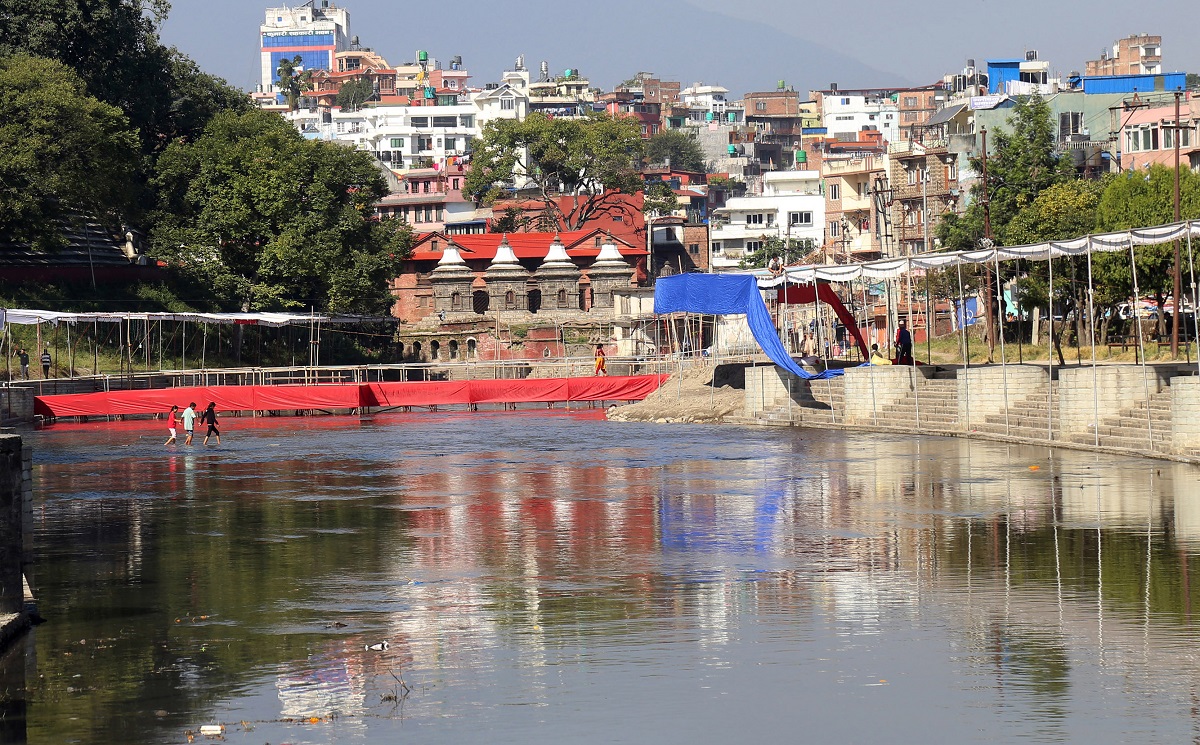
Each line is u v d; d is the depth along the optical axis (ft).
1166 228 251.19
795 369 381.60
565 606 141.90
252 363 610.24
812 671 116.37
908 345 368.68
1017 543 171.32
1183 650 120.26
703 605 140.97
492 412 484.33
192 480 270.87
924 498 214.90
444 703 109.40
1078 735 99.81
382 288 643.45
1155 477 226.79
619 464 286.25
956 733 100.89
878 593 144.97
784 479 248.11
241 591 152.97
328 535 193.06
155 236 613.52
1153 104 603.26
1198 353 245.65
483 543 182.80
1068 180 491.72
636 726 103.60
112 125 545.85
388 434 386.52
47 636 132.57
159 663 122.21
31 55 597.52
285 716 106.93
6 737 103.19
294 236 590.96
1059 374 283.38
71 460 318.24
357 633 132.05
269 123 654.94
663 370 574.56
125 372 530.27
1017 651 121.19
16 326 532.32
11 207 514.68
